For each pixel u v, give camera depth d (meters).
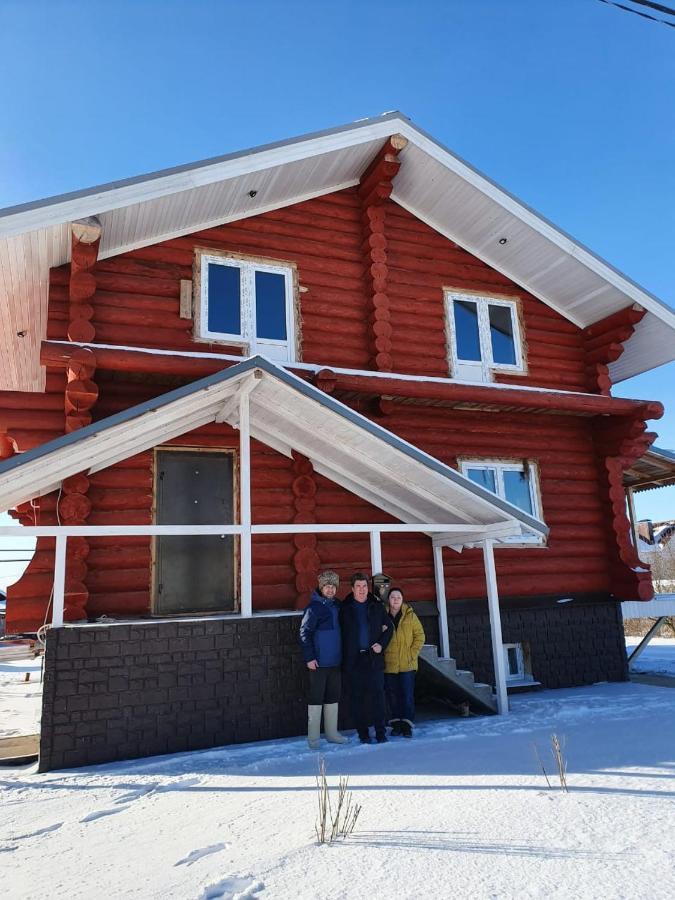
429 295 10.29
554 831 3.38
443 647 8.99
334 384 8.51
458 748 5.68
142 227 8.39
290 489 8.91
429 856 3.11
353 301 9.74
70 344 7.34
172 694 6.28
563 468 10.72
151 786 5.00
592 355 11.09
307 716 6.75
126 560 7.92
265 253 9.35
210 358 7.87
